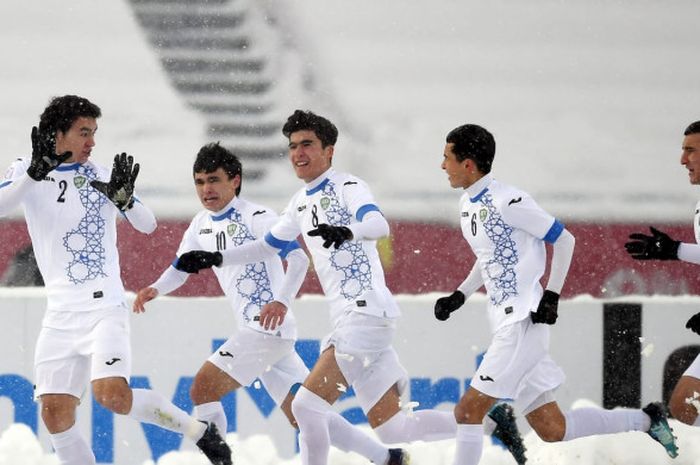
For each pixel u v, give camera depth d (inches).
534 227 670.5
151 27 1341.0
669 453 735.1
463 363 897.5
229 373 749.9
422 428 732.7
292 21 1365.7
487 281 690.2
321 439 687.7
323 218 706.2
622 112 1332.4
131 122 1302.9
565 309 908.0
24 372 872.3
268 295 758.5
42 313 874.8
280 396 778.2
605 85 1344.7
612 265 1131.9
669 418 896.9
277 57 1343.5
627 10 1379.2
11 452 791.1
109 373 642.2
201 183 768.3
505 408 741.9
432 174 1279.5
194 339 885.2
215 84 1325.0
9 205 646.5
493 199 680.4
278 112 1321.4
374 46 1362.0
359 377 719.7
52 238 669.3
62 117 668.7
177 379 882.8
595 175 1295.5
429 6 1381.6
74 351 661.3
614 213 1239.5
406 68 1350.9
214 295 1041.5
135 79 1325.0
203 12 1347.2
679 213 1238.3
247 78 1328.7
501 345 674.2
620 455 788.0
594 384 906.1
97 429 857.5
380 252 1111.6
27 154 1286.9
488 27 1371.8
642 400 907.4
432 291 1104.2
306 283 1056.8
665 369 910.4
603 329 908.6
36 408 870.4
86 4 1346.0
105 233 677.9
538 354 676.7
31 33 1333.7
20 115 1301.7
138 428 860.6
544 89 1343.5
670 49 1365.7
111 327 656.4
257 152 1291.8
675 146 1311.5
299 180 1264.8
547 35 1368.1
